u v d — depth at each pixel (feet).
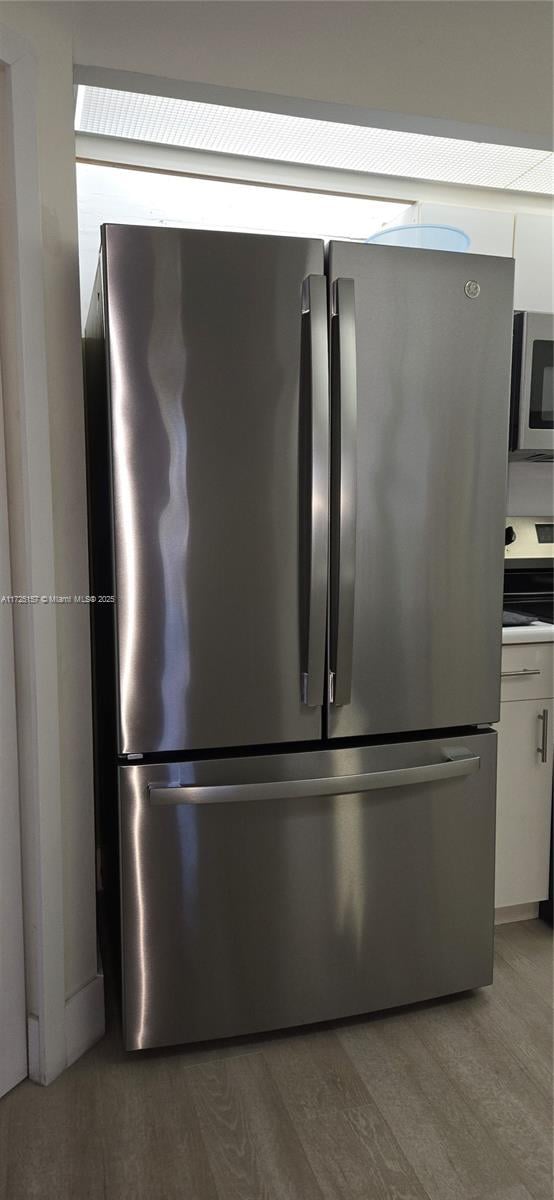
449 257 5.81
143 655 5.47
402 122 6.44
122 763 5.60
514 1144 5.05
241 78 5.85
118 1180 4.76
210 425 5.41
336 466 5.63
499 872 7.50
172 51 5.66
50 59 5.24
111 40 5.50
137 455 5.32
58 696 5.60
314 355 5.40
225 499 5.49
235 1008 5.91
